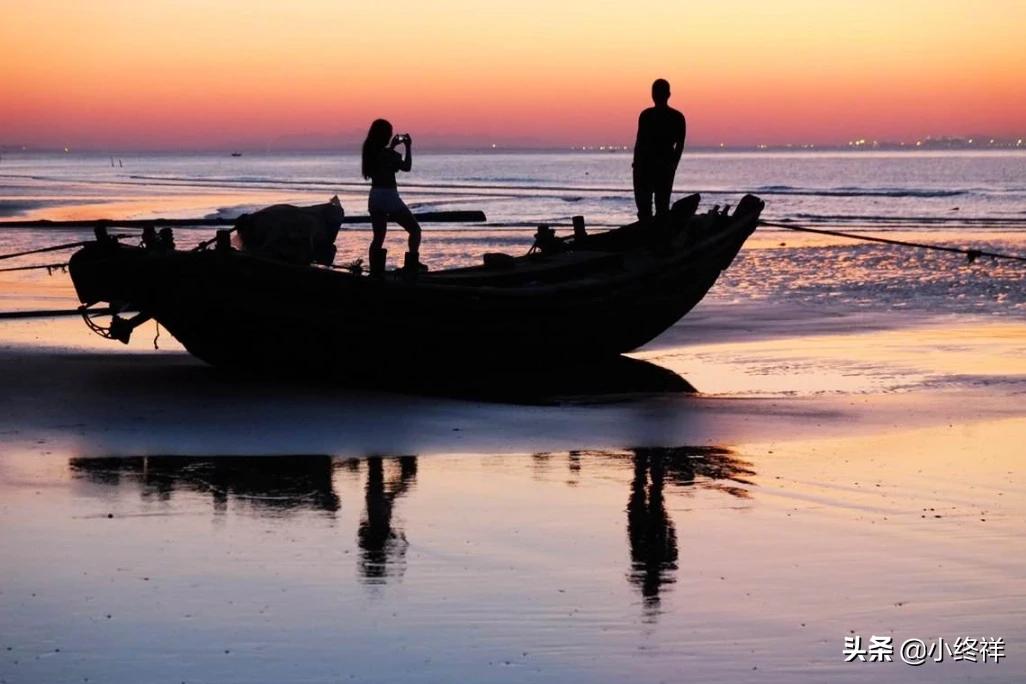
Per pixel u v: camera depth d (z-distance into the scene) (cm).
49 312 5431
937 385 3959
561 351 4188
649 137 4547
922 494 2492
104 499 2388
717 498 2452
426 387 3925
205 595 1822
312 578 1908
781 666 1575
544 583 1897
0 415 3180
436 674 1534
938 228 12519
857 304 6191
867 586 1892
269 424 3136
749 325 5481
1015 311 5856
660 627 1708
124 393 3503
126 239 9350
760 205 5012
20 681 1501
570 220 14312
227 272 3572
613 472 2678
